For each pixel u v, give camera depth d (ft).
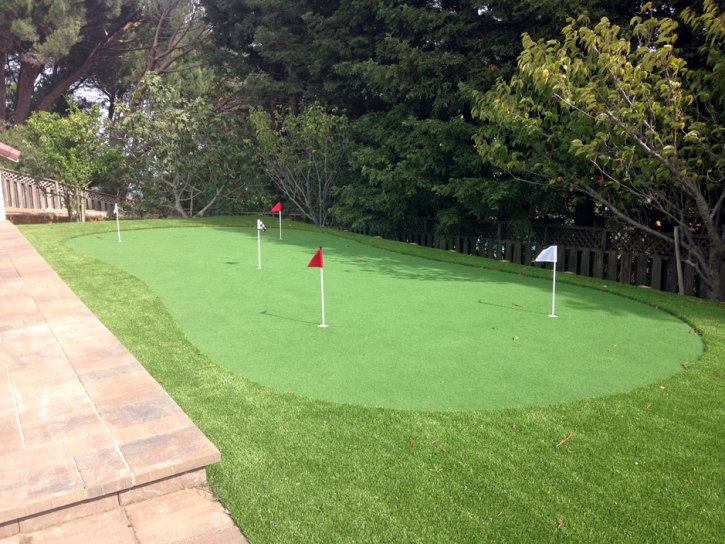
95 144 52.75
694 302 23.29
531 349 16.31
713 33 24.59
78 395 12.25
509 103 28.30
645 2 32.04
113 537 8.18
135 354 15.47
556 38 34.81
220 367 14.51
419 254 34.71
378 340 16.85
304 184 57.72
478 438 10.91
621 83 24.07
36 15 70.64
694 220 30.86
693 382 13.94
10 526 8.20
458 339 17.11
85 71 83.51
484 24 41.37
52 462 9.38
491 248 42.63
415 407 12.26
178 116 51.42
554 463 10.05
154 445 9.92
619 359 15.62
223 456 10.23
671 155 25.04
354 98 55.98
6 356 14.88
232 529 8.36
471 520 8.47
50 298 21.26
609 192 32.68
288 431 11.14
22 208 61.72
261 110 57.82
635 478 9.61
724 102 26.22
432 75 42.75
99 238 36.96
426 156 42.47
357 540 8.02
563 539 8.05
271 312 19.85
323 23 52.75
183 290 23.04
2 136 68.59
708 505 8.86
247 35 64.90
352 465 9.95
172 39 83.20
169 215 57.88
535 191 37.17
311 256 31.89
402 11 41.78
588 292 24.85
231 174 55.62
